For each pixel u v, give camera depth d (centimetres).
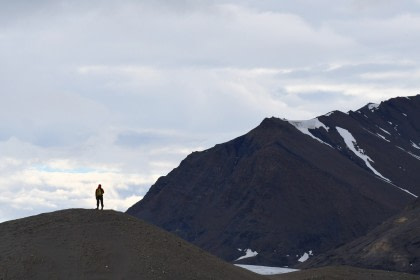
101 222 11344
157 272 10350
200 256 11294
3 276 9981
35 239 10825
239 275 11169
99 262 10344
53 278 10012
